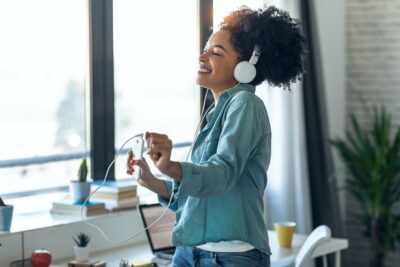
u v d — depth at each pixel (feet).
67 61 9.93
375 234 14.33
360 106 16.12
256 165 5.03
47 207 9.65
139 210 9.10
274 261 9.09
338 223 14.26
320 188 13.55
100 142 10.37
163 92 11.51
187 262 5.25
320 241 8.62
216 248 5.00
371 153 14.21
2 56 8.99
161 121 11.54
